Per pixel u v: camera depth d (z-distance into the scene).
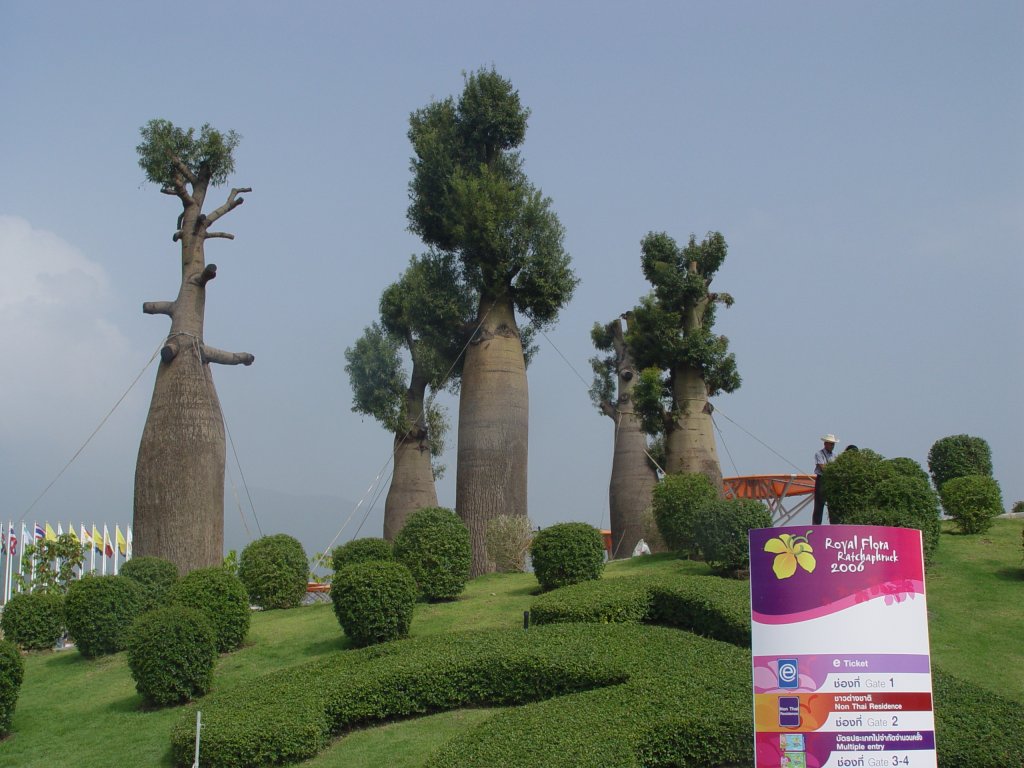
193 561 21.27
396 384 28.56
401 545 18.53
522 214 25.34
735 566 17.16
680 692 11.15
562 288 25.48
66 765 11.95
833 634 8.16
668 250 24.31
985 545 18.72
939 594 15.98
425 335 27.03
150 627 13.83
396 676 12.41
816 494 19.64
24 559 19.83
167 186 23.36
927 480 20.70
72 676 15.69
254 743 11.10
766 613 8.33
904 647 8.19
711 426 23.52
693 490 20.09
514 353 25.27
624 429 30.66
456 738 10.63
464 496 24.31
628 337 24.23
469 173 26.19
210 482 21.89
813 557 8.31
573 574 17.84
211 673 14.12
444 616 16.98
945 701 11.02
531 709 11.14
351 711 12.13
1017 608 15.05
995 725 10.32
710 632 14.10
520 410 24.91
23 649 17.69
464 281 26.72
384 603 15.43
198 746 10.92
